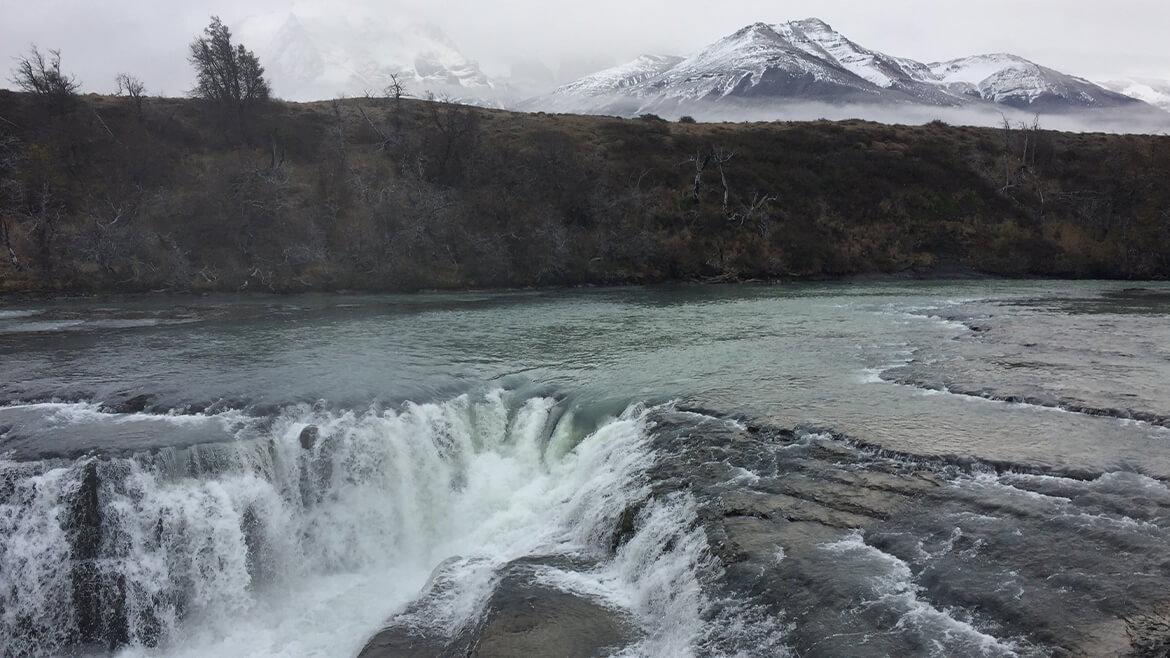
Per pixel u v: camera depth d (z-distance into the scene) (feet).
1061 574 31.09
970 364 70.33
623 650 32.14
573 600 36.50
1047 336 86.33
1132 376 63.57
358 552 51.31
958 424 50.55
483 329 102.42
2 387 64.90
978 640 27.53
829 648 28.02
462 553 46.50
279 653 40.29
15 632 42.22
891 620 29.22
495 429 61.46
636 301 141.59
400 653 33.65
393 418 57.62
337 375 70.33
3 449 48.11
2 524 43.06
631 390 63.52
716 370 70.90
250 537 46.85
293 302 140.15
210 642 42.60
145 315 118.11
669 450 48.65
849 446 46.91
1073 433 48.14
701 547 36.24
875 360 74.43
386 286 164.04
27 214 156.04
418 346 87.45
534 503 52.03
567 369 73.26
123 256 153.07
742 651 29.25
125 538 44.04
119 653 42.32
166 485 46.01
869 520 37.29
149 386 65.26
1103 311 110.42
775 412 54.44
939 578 31.58
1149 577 30.40
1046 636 27.20
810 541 35.55
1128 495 38.27
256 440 50.39
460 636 34.22
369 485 53.47
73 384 66.08
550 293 161.68
